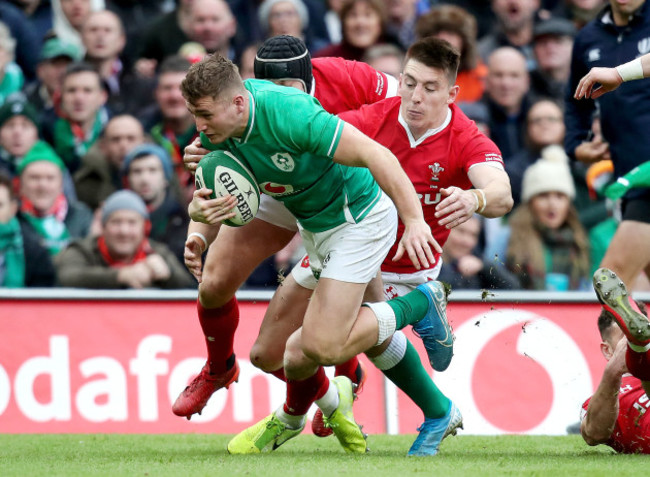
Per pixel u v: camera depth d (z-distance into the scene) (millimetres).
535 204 27125
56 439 18906
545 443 17969
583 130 21094
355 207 14070
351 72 16969
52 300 22047
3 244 25531
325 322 13773
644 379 13891
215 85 12555
